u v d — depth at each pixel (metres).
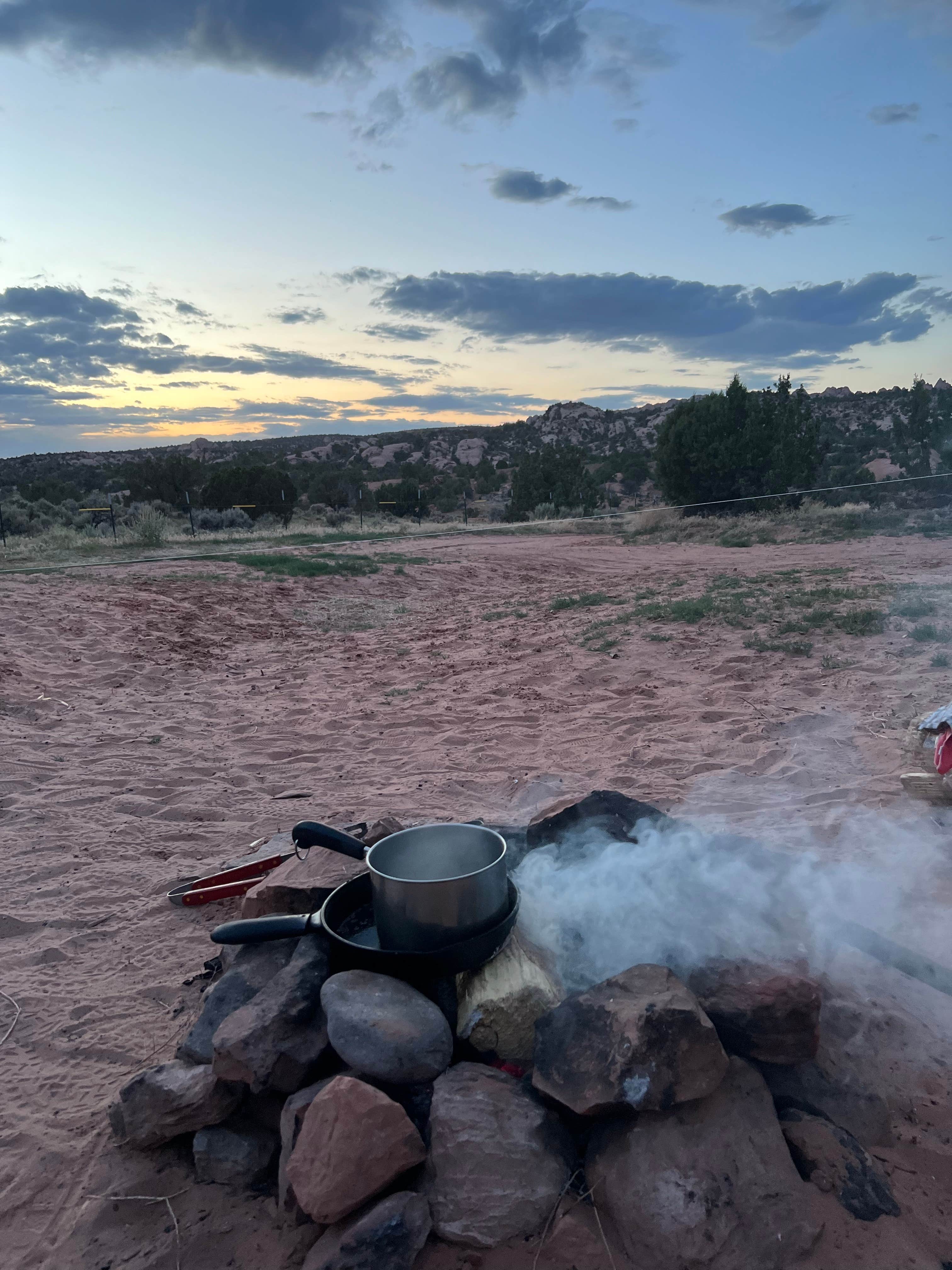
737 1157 2.06
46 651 10.12
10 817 5.29
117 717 7.82
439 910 2.55
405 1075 2.28
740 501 31.06
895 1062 2.64
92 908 4.09
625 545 27.61
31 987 3.41
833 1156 2.17
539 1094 2.29
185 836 5.02
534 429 155.00
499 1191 2.04
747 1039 2.36
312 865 3.48
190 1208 2.27
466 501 59.94
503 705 7.76
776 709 6.86
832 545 21.91
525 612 13.44
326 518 41.44
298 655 11.23
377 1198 2.08
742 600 11.64
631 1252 1.96
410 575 19.08
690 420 32.62
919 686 7.09
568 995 2.72
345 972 2.57
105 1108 2.68
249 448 149.50
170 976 3.45
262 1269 2.05
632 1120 2.15
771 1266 1.91
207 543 24.09
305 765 6.36
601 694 7.81
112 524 25.73
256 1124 2.44
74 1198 2.33
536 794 5.40
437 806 5.33
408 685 8.95
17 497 35.62
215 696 8.75
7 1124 2.63
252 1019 2.43
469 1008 2.50
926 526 23.11
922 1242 1.99
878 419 118.44
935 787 4.76
